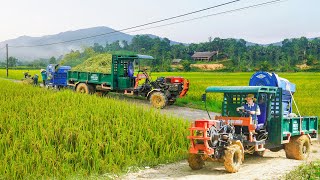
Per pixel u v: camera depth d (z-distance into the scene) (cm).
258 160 1426
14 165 1173
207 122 1181
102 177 1157
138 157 1362
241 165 1323
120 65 2977
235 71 11050
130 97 3266
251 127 1252
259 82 1510
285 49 15550
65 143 1369
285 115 1505
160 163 1363
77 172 1192
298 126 1443
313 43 15400
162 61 11538
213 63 14300
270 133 1362
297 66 12838
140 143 1406
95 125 1576
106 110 1794
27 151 1327
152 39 18025
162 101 2714
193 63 14250
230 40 17525
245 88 1283
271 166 1270
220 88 1320
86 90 3127
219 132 1217
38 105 1934
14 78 6344
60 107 1852
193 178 1131
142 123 1620
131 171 1252
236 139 1259
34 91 2855
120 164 1285
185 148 1486
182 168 1298
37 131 1459
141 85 2877
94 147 1309
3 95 2494
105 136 1409
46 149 1293
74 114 1678
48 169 1191
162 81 2831
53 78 3662
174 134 1527
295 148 1416
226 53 15638
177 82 2789
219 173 1198
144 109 1852
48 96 2350
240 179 1091
